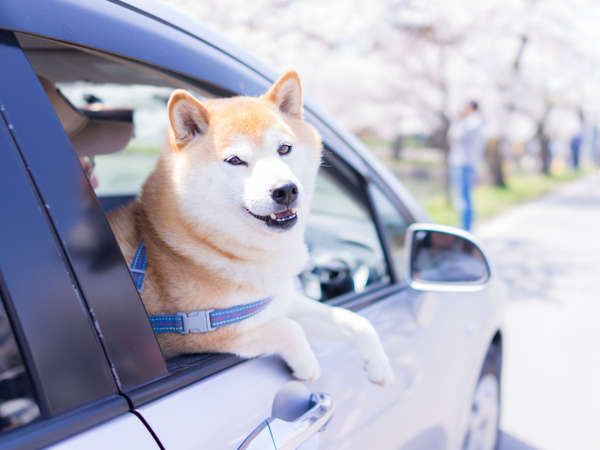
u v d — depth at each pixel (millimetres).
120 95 2844
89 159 2016
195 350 1234
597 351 4441
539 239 9789
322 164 1847
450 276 1877
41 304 809
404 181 16266
